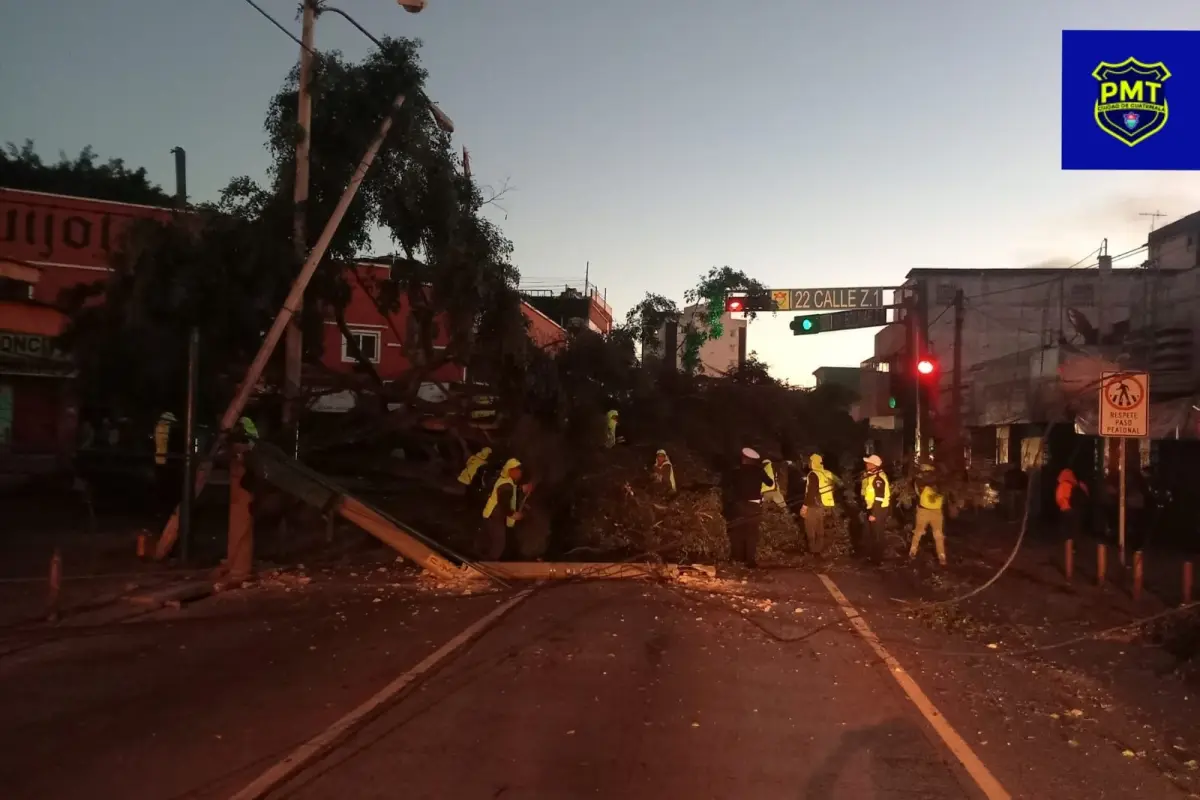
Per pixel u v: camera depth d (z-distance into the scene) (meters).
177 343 14.62
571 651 9.35
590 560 14.66
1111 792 6.00
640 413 18.41
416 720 7.08
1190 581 12.21
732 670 8.78
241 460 13.05
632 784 5.88
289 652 9.07
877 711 7.59
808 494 16.38
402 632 9.99
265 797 5.53
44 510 19.48
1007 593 13.76
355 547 15.40
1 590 11.68
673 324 22.33
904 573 15.45
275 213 15.26
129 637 9.62
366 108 15.77
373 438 17.33
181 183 17.19
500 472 15.00
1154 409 19.91
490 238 16.66
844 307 26.77
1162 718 7.77
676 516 14.80
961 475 20.44
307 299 15.95
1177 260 31.86
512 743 6.61
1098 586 14.10
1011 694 8.30
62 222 28.39
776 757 6.44
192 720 6.93
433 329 17.08
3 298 23.89
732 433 20.12
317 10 15.46
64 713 7.07
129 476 19.77
